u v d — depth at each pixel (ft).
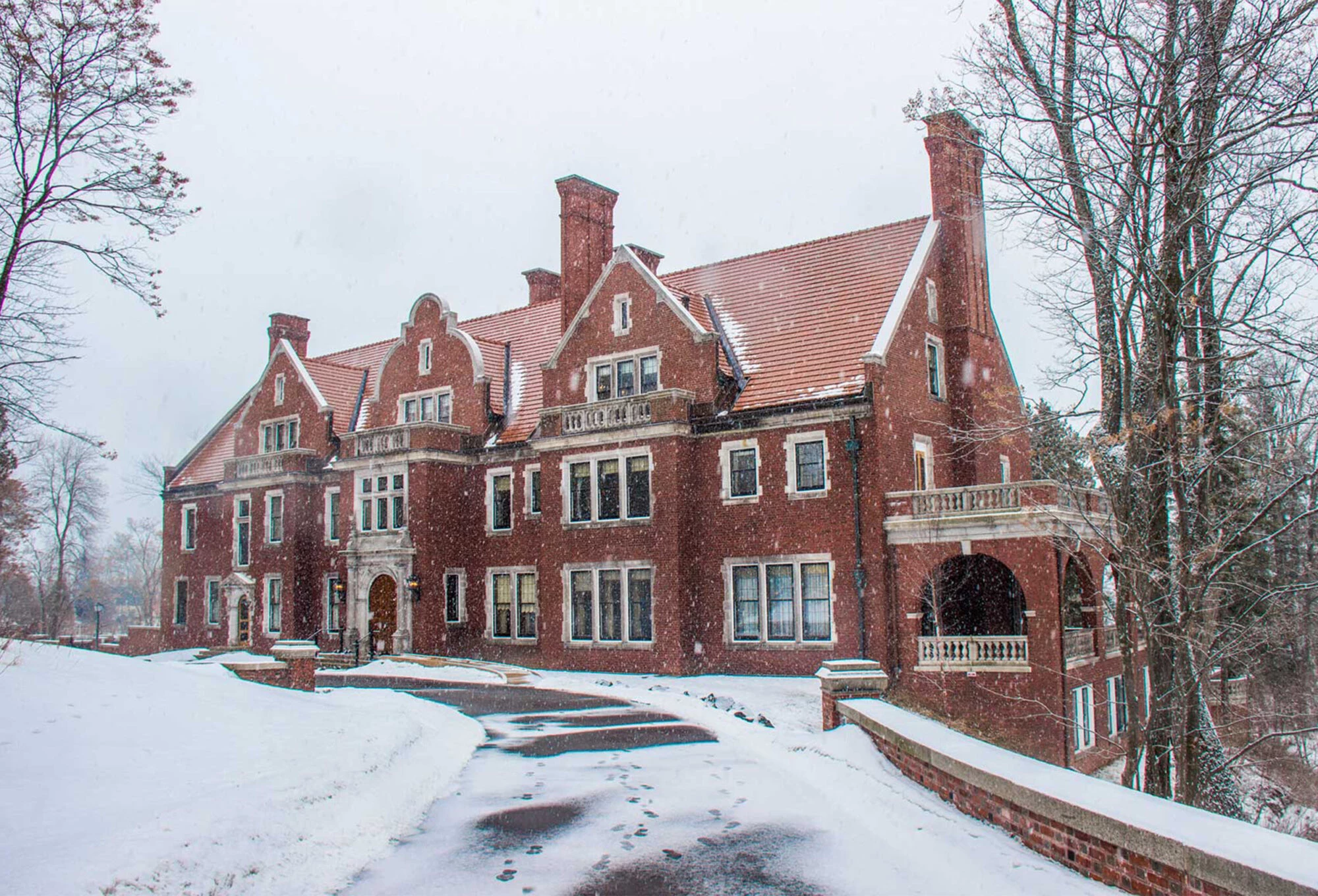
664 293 110.93
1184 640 53.21
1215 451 58.34
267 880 30.58
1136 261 53.06
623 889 31.94
